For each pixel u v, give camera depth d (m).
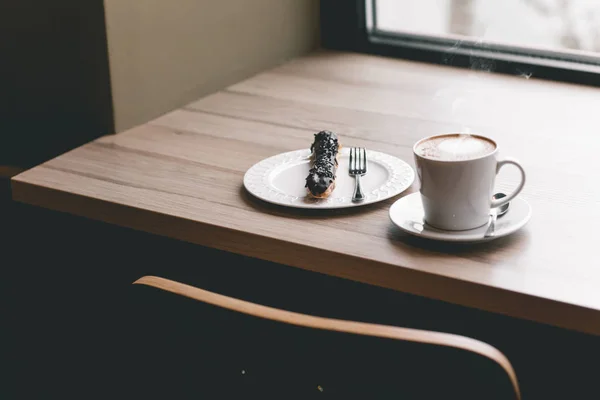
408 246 1.42
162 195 1.58
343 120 1.82
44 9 1.79
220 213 1.53
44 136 1.90
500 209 1.46
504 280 1.34
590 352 1.57
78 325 1.91
